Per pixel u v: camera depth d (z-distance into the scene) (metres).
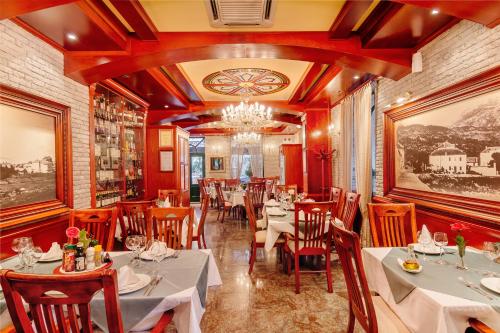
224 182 10.91
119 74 3.84
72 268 1.85
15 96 2.74
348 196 4.30
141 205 3.45
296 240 3.24
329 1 2.89
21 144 2.83
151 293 1.56
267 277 3.69
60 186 3.37
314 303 2.98
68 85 3.58
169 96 6.05
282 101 7.29
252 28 3.39
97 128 4.50
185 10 3.03
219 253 4.74
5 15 2.35
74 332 1.18
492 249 1.89
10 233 2.60
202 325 2.59
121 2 2.72
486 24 2.52
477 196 2.68
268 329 2.53
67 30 3.00
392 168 4.17
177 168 7.38
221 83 5.88
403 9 2.78
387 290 1.98
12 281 1.11
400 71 3.80
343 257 2.02
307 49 3.59
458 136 2.91
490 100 2.53
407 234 3.69
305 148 7.42
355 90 5.53
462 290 1.60
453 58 3.01
